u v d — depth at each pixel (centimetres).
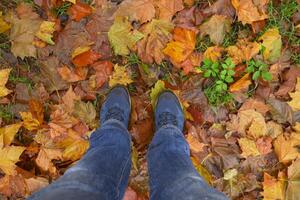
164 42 180
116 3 180
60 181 133
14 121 183
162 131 174
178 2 177
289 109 186
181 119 183
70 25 179
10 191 178
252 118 185
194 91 186
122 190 156
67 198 124
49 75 181
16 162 179
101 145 161
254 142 185
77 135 183
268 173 189
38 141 181
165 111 180
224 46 185
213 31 181
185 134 188
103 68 183
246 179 188
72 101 183
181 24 181
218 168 188
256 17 179
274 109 186
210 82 186
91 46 181
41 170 181
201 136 187
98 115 188
